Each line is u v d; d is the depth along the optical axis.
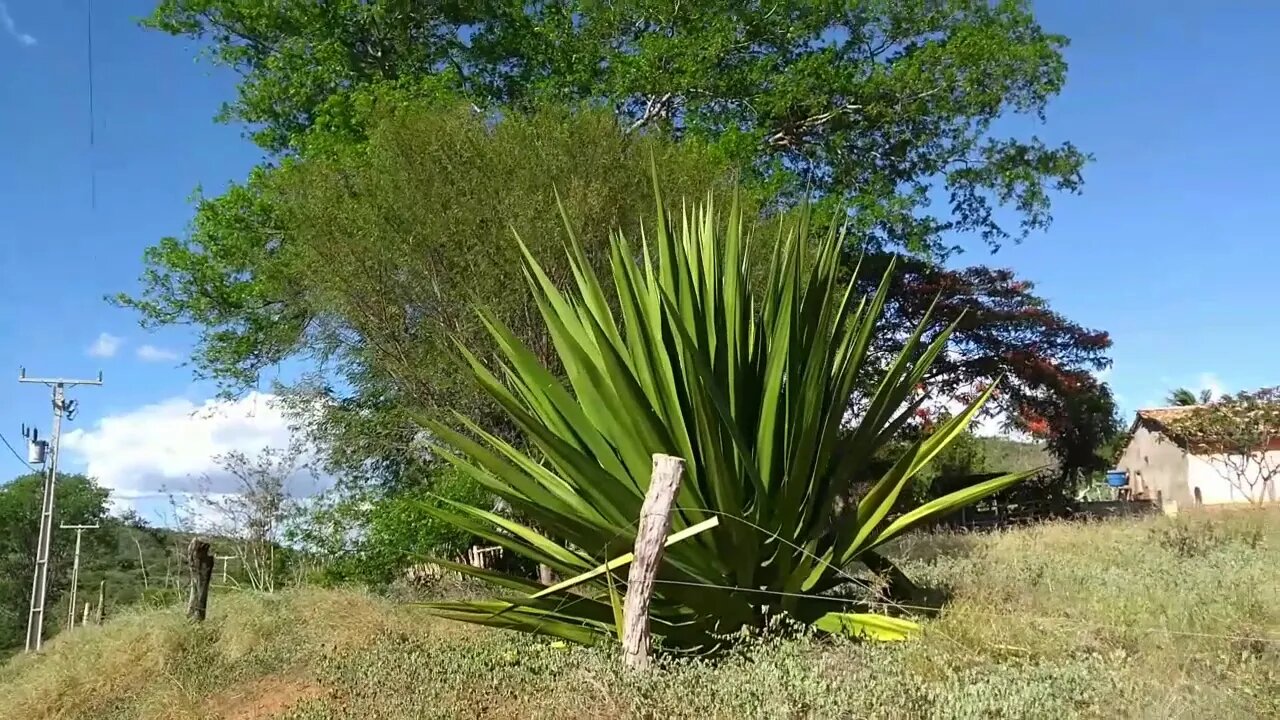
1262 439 24.34
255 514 14.01
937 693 4.09
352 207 11.50
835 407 5.57
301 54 19.17
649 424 5.17
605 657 5.27
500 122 12.37
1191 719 3.71
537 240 10.77
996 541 11.55
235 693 7.27
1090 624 5.09
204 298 17.00
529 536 5.89
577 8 20.03
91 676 8.62
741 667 4.79
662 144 12.88
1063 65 19.50
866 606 5.77
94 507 41.47
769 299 5.87
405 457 12.93
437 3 19.52
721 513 5.04
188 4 19.09
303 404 13.50
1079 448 27.91
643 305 5.84
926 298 25.56
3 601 37.97
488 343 10.98
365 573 12.04
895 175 20.84
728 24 18.84
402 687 5.67
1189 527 10.88
